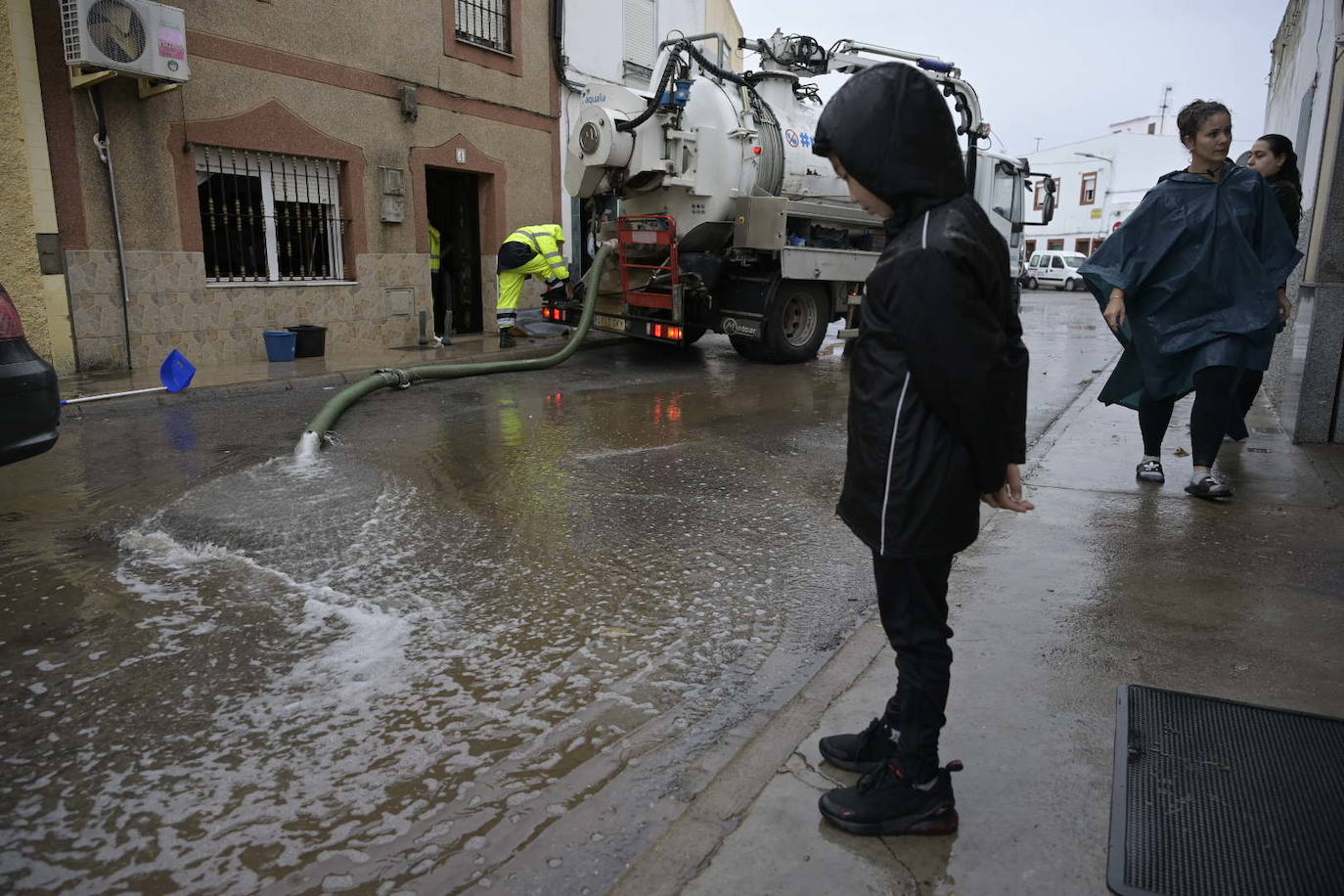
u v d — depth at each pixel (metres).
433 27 12.12
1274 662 2.93
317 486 5.27
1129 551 3.99
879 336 1.93
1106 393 5.26
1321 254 5.70
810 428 7.14
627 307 11.00
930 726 2.07
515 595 3.74
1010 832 2.11
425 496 5.12
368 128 11.45
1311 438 5.92
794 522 4.75
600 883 2.05
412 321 12.33
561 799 2.38
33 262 8.62
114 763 2.53
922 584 2.04
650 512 4.90
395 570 3.99
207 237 10.19
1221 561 3.85
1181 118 4.71
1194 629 3.18
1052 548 4.04
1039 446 6.12
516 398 8.34
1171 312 4.75
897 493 1.93
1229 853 2.02
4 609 3.52
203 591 3.73
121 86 8.99
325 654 3.19
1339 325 5.70
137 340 9.43
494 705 2.87
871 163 1.91
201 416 7.41
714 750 2.61
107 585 3.78
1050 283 38.78
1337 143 5.52
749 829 2.13
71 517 4.65
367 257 11.66
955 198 1.92
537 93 13.98
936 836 2.09
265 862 2.13
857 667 2.96
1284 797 2.22
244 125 10.07
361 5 11.16
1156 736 2.49
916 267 1.81
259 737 2.67
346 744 2.63
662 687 3.00
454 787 2.43
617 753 2.60
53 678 2.99
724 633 3.41
